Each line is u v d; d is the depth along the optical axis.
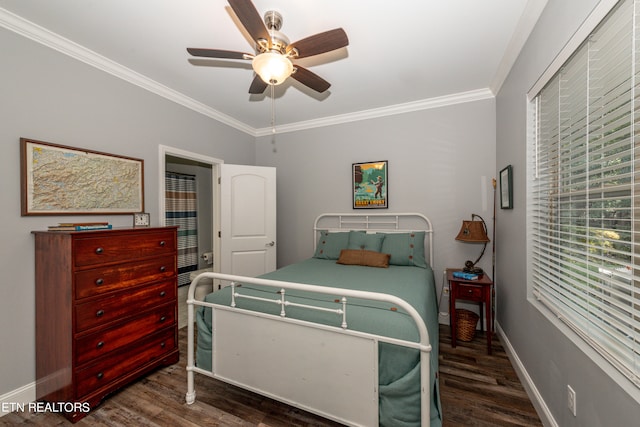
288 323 1.43
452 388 1.80
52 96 1.81
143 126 2.40
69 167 1.88
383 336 1.23
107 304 1.72
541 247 1.59
